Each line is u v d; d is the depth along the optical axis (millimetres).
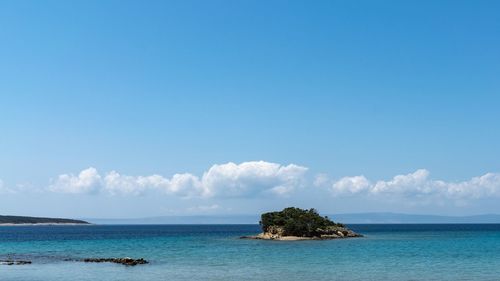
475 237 167500
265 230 148375
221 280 54875
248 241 135000
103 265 70062
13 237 177750
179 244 123812
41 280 55750
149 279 55906
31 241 144875
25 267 68000
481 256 83625
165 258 81375
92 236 191000
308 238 140375
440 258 79562
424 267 66562
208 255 86938
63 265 70250
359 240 136250
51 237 177750
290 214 147250
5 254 92250
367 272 61281
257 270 63562
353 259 78000
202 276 58125
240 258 80500
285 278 56219
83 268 66438
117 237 178375
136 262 72562
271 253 90312
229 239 149750
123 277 57719
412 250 97562
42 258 82375
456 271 62188
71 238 168625
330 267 66750
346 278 56125
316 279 55406
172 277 57312
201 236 188375
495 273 60312
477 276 57688
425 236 176500
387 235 189875
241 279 55500
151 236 190125
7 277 58188
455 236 176750
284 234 141500
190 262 74062
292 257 81812
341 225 161250
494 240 143125
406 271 62312
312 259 78250
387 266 67875
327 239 140125
